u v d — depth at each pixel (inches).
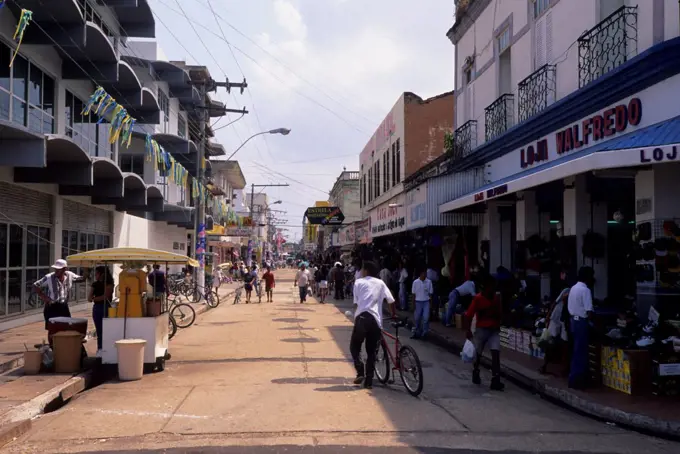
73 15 550.6
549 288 551.8
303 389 338.3
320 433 254.7
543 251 551.2
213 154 1673.2
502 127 601.6
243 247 2827.3
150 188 819.4
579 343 327.3
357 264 912.9
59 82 661.9
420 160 1056.8
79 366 391.9
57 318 406.9
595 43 426.9
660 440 251.4
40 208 658.2
